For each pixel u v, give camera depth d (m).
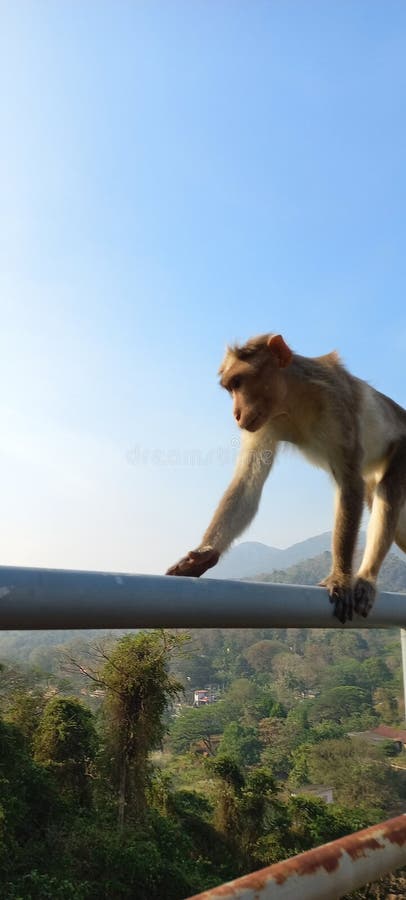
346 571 4.65
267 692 71.06
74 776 27.67
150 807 28.72
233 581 1.90
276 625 2.17
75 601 1.39
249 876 1.28
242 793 32.78
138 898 22.62
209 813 32.38
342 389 5.38
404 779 46.91
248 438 5.49
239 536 5.23
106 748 27.03
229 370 5.28
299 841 31.62
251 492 5.38
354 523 4.84
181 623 1.71
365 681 74.50
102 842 23.75
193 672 75.31
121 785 26.55
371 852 1.47
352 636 92.44
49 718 28.91
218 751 48.31
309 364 5.43
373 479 6.46
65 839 23.67
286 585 2.22
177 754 47.81
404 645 2.82
